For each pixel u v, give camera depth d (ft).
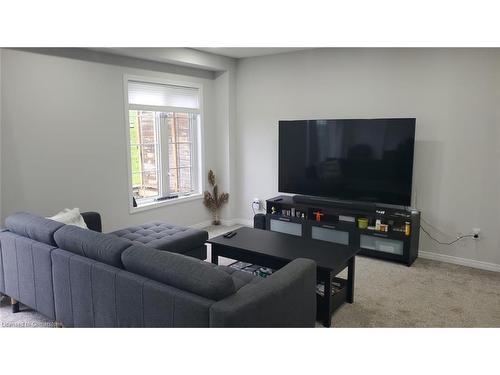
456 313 9.48
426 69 13.14
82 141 12.81
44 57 11.57
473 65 12.25
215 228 17.98
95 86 13.05
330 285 8.70
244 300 5.76
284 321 6.62
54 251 7.97
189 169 17.79
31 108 11.37
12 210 11.14
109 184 13.82
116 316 6.93
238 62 17.90
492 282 11.48
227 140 18.12
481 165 12.44
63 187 12.39
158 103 15.62
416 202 13.74
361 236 13.66
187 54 15.40
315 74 15.75
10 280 9.28
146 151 15.79
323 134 14.84
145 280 6.43
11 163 11.02
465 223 12.89
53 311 8.30
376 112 14.42
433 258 13.56
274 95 17.02
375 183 13.83
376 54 14.19
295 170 15.87
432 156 13.28
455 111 12.71
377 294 10.59
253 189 18.26
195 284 5.86
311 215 15.02
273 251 9.85
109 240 7.25
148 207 15.40
